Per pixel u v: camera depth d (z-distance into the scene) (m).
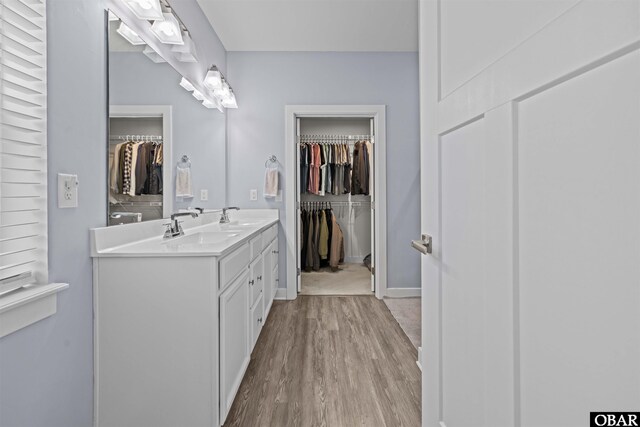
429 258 1.11
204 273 1.49
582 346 0.53
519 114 0.67
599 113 0.50
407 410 1.72
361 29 3.24
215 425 1.50
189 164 2.65
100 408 1.49
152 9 1.77
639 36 0.43
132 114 1.82
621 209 0.47
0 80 1.04
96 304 1.49
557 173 0.58
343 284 4.25
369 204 5.54
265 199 3.68
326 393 1.88
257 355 2.34
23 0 1.12
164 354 1.49
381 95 3.69
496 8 0.75
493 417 0.77
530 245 0.65
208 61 3.10
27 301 1.07
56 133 1.26
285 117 3.66
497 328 0.75
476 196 0.83
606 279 0.49
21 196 1.09
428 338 1.13
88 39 1.46
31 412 1.14
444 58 1.01
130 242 1.76
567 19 0.54
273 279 3.29
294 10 2.93
